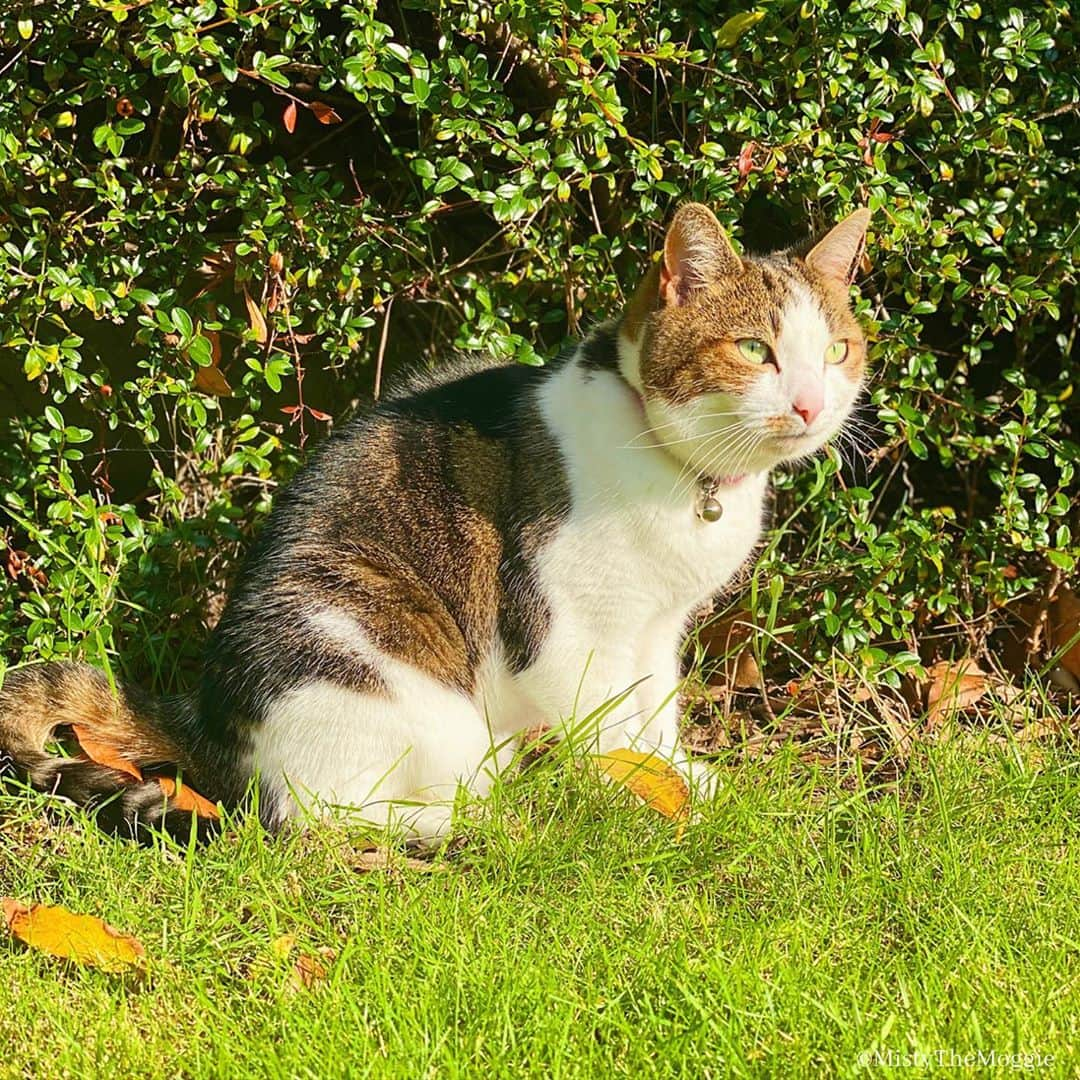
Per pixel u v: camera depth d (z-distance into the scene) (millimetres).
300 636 5477
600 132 6098
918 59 6125
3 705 5668
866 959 4500
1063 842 5195
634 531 5477
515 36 6199
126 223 6422
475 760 5680
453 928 4609
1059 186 6645
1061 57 6676
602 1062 3973
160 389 6363
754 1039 4082
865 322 6547
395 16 6742
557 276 6812
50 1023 4246
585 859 5031
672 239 5312
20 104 6047
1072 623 6988
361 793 5516
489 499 5676
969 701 6602
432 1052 3988
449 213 7199
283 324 6543
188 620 6891
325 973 4422
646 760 5449
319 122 7133
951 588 6945
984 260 7156
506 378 5898
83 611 6387
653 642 5930
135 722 5805
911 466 7855
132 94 6188
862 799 5473
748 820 5207
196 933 4645
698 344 5289
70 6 5996
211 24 6121
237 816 5555
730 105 6367
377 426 5934
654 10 6301
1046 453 6746
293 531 5762
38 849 5191
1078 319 7355
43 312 6223
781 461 5715
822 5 6008
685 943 4520
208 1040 4156
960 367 7078
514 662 5719
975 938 4504
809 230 6703
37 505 6633
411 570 5664
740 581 6934
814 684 6645
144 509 7301
